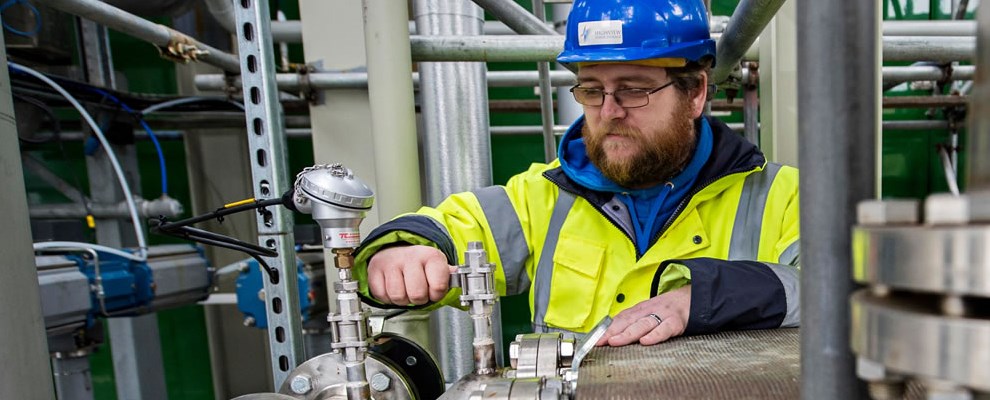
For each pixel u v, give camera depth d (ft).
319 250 4.56
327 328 4.51
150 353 5.22
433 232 2.36
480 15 3.67
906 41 3.08
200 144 5.71
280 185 2.43
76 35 4.50
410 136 2.87
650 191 2.82
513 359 1.56
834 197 0.63
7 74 1.50
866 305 0.56
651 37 2.56
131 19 3.14
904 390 0.60
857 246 0.57
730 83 3.80
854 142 0.62
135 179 4.70
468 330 3.81
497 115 5.65
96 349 3.85
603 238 2.84
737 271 1.98
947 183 5.36
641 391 1.23
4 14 3.50
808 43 0.63
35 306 1.57
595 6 2.64
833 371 0.66
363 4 2.80
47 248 3.44
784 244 2.57
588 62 2.63
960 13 4.82
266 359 6.08
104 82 4.77
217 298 4.83
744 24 2.50
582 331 2.74
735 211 2.77
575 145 3.15
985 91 0.55
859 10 0.60
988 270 0.45
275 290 2.45
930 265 0.49
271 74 2.40
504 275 2.95
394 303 2.12
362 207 1.71
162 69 5.61
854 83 0.61
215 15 4.32
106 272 3.61
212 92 4.92
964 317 0.49
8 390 1.44
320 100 3.86
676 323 1.80
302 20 3.78
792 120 3.23
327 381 1.87
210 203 5.76
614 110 2.64
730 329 1.90
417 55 2.98
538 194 3.04
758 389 1.20
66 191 4.48
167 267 4.09
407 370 2.11
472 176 3.68
